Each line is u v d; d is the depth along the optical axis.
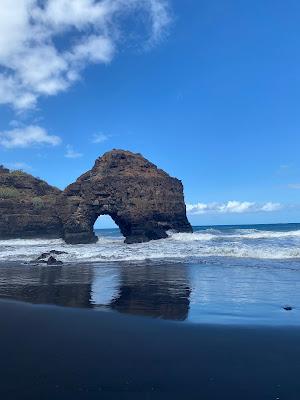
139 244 48.97
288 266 22.62
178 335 9.14
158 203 58.94
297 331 9.31
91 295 14.95
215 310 11.85
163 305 12.75
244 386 6.40
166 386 6.42
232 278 18.61
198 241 50.47
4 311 11.88
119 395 6.12
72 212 58.22
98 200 58.06
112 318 10.86
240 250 30.98
